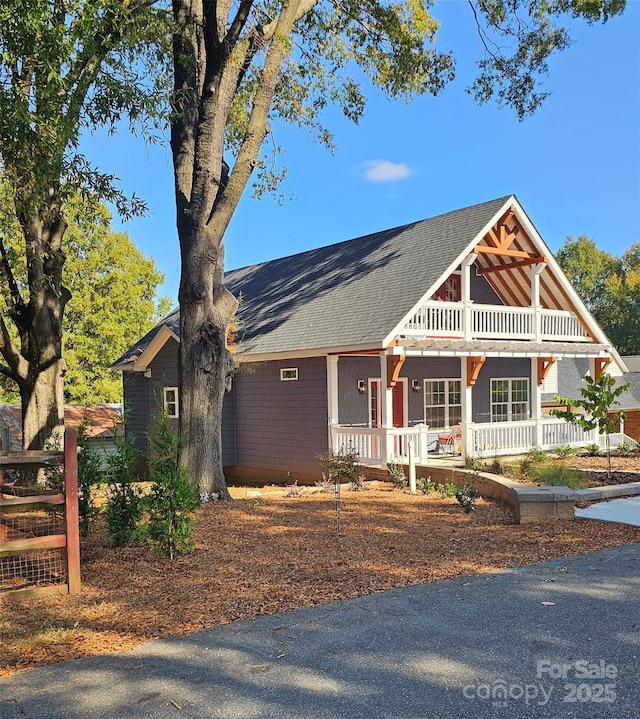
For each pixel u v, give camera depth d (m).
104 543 7.72
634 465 14.83
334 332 15.59
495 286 19.77
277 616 5.15
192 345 11.40
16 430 25.62
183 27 11.70
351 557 7.03
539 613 5.12
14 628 5.02
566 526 8.49
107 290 35.44
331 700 3.73
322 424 15.88
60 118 8.84
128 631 4.91
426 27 15.85
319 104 17.56
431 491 12.20
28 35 7.92
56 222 13.88
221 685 3.95
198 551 7.33
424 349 14.84
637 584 5.88
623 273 59.03
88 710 3.67
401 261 17.19
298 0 11.59
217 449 11.47
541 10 15.60
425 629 4.81
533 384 18.55
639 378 29.92
